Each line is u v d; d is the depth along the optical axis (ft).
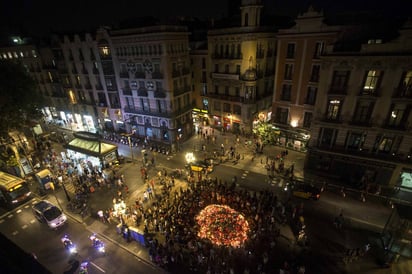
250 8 121.60
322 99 99.66
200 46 157.69
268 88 153.07
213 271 68.49
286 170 114.93
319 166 110.52
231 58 137.28
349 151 100.17
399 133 88.43
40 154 144.05
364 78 88.74
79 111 180.65
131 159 136.26
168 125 144.36
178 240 76.89
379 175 97.40
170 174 118.32
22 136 137.69
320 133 104.99
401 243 66.49
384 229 75.87
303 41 112.57
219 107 156.87
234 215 84.12
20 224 93.56
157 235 82.38
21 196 103.55
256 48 130.31
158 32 123.24
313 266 69.77
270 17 146.72
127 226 83.56
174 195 98.68
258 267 67.00
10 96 114.62
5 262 19.34
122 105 159.84
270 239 77.20
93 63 154.20
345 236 79.25
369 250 74.08
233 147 140.26
